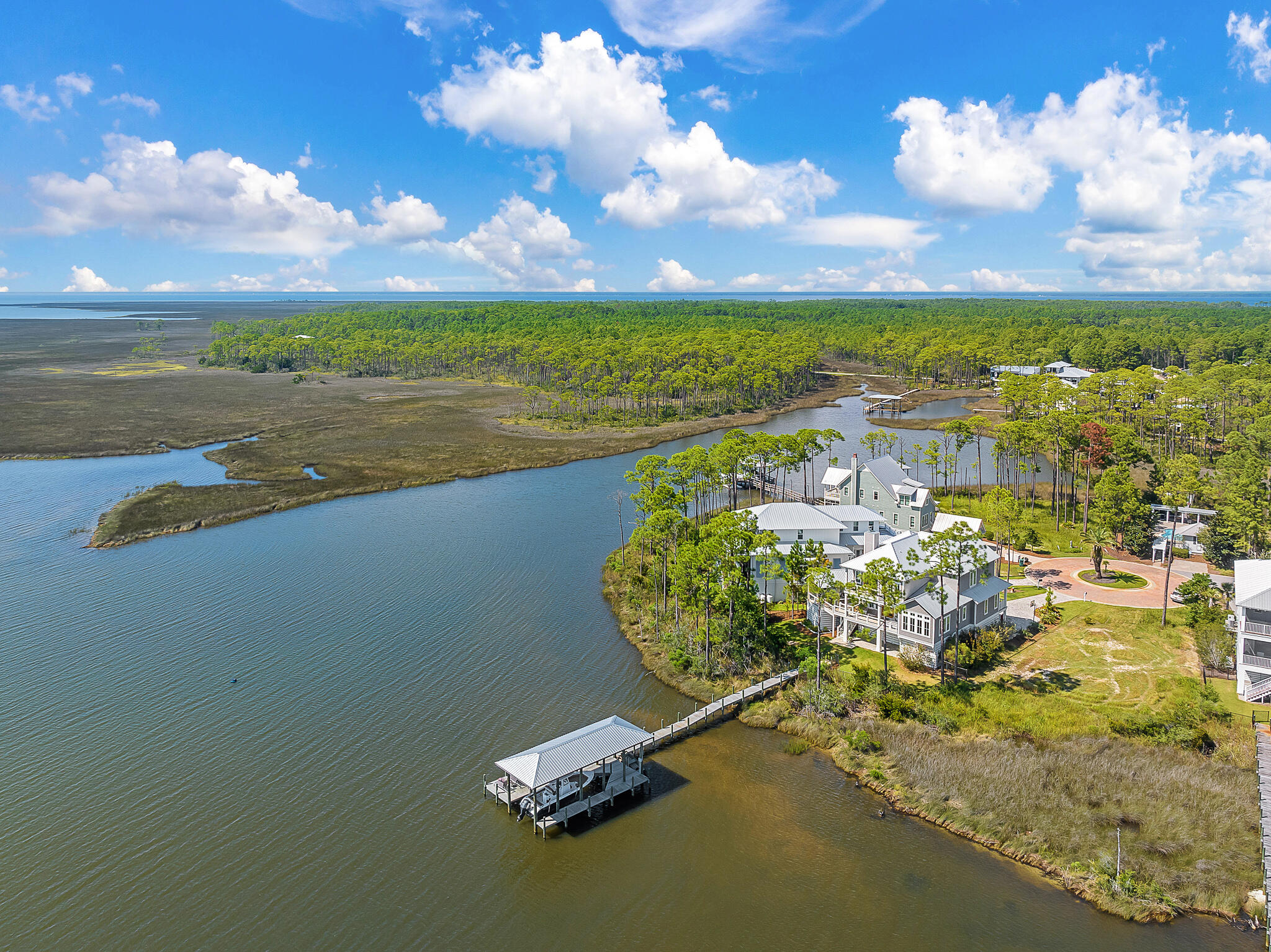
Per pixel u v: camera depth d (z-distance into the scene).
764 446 121.12
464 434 189.50
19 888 45.47
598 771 56.97
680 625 77.88
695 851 49.44
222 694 67.19
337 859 48.22
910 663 69.25
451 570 97.69
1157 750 56.00
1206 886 44.75
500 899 45.38
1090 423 130.00
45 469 152.88
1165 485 114.94
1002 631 73.88
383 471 150.62
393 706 65.56
